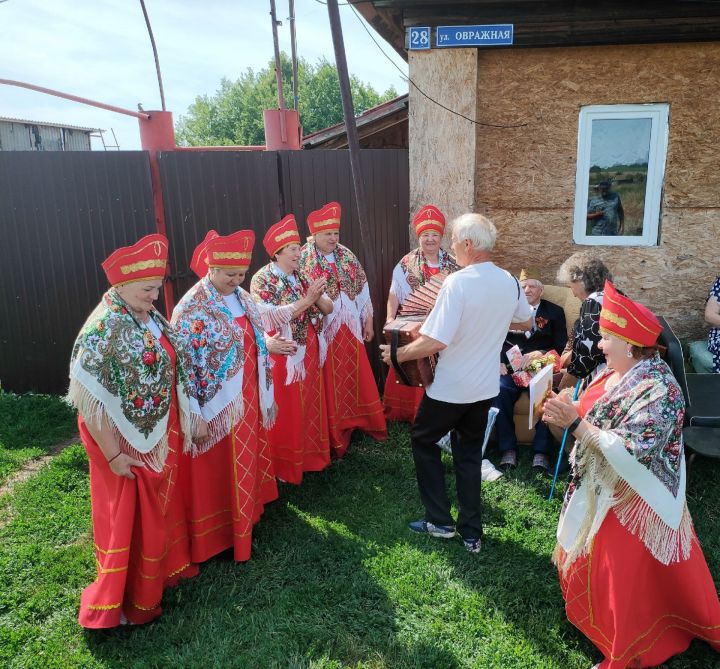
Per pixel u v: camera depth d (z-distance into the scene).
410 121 5.32
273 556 3.40
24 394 5.85
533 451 4.48
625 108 5.20
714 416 3.74
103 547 2.80
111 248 5.66
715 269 5.37
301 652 2.73
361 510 3.88
